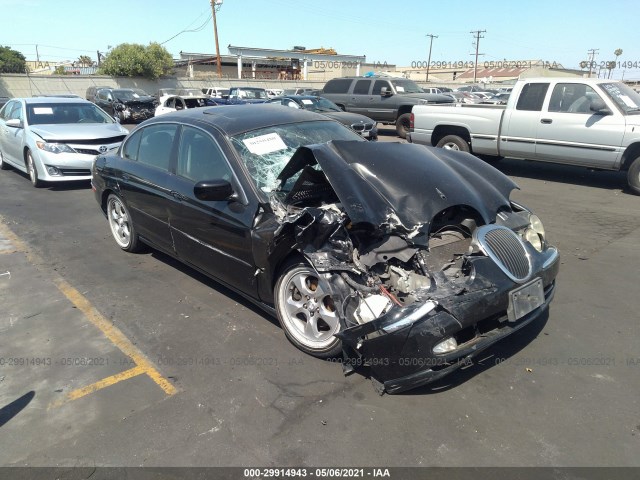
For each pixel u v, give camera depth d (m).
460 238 3.33
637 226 6.18
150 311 4.05
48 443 2.60
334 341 3.12
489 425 2.66
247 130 4.04
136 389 3.03
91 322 3.88
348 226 3.20
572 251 5.31
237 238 3.59
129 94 23.88
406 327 2.63
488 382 3.02
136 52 35.94
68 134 8.55
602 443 2.52
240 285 3.76
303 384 3.04
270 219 3.39
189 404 2.88
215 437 2.62
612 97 8.07
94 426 2.72
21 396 3.00
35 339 3.65
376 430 2.64
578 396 2.88
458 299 2.72
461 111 9.98
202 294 4.36
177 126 4.43
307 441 2.57
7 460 2.49
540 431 2.61
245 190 3.59
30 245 5.73
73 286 4.57
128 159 5.06
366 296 2.88
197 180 4.04
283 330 3.57
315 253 3.06
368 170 3.40
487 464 2.40
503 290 2.86
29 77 31.22
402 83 17.08
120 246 5.57
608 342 3.46
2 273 4.89
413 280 2.87
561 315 3.85
